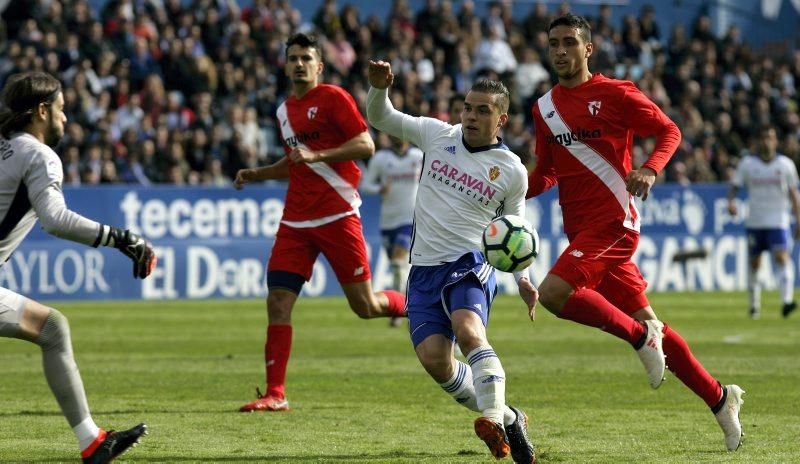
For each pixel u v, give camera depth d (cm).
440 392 2886
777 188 5484
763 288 7444
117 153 6531
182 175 6644
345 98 2730
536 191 2314
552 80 7944
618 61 8419
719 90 8525
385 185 5194
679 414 2539
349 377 3197
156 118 6938
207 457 2006
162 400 2739
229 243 6344
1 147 1753
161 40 7419
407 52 7856
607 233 2194
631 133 2236
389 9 8675
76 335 4434
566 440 2200
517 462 1886
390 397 2798
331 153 2625
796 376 3256
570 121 2217
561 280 2153
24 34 6994
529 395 2845
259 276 6400
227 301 6162
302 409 2597
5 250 1786
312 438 2209
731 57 8850
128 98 7044
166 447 2103
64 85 6800
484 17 8788
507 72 7725
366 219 6575
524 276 2000
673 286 7062
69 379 1777
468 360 1894
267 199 6412
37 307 1766
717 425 2386
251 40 7656
